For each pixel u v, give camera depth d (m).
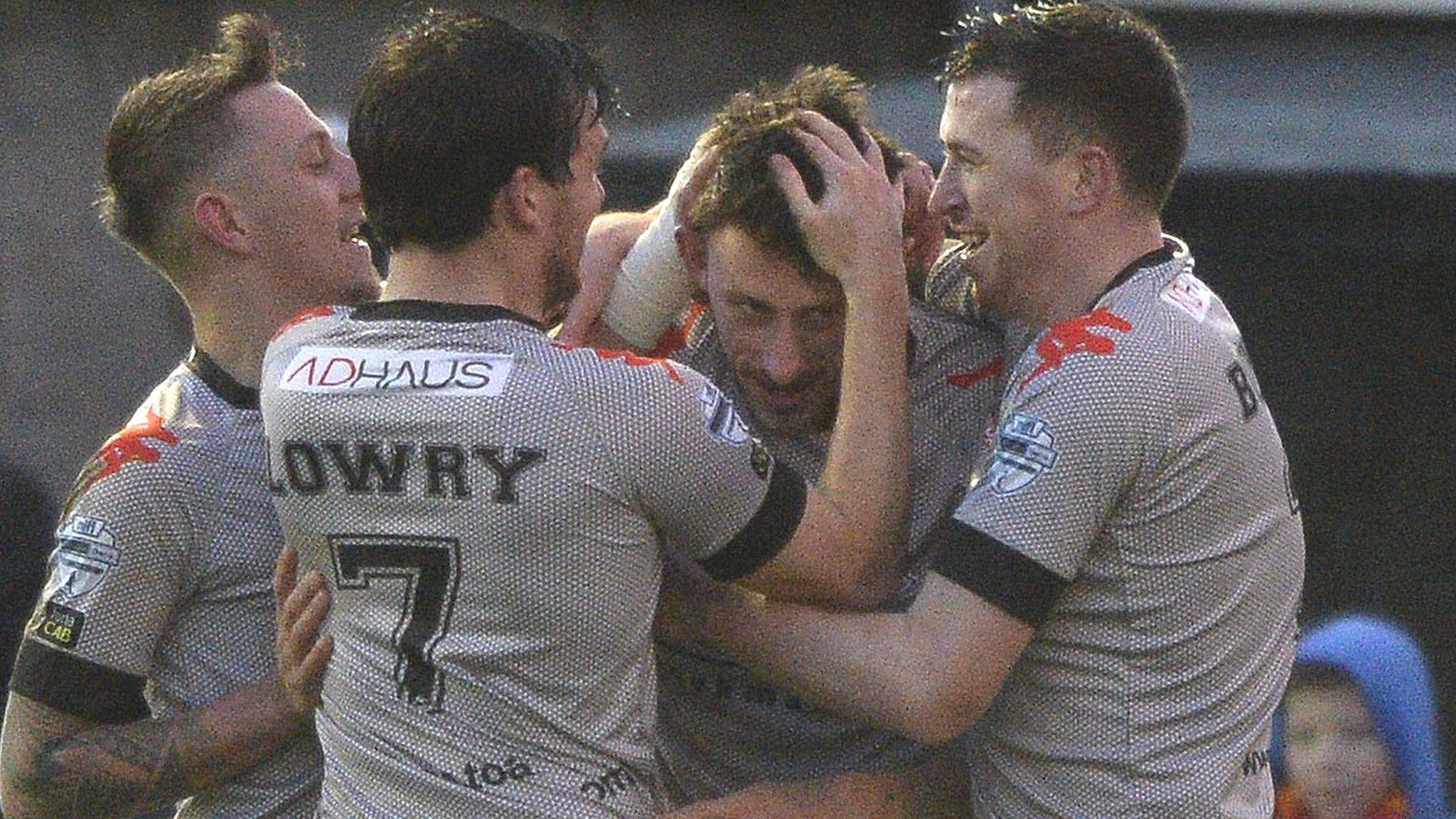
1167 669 9.41
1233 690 9.54
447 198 8.80
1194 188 19.17
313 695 9.31
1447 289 20.30
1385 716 12.63
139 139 10.30
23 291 25.19
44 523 19.31
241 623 10.12
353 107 8.98
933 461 10.39
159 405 10.30
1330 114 20.33
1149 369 9.19
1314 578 20.98
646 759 9.05
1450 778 19.67
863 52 26.03
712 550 8.98
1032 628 9.20
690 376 8.94
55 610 9.98
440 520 8.65
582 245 9.20
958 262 10.61
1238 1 22.80
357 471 8.77
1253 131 19.67
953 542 9.28
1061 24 9.67
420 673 8.73
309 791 10.27
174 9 24.97
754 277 9.65
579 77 9.07
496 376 8.65
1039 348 9.36
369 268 10.77
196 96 10.29
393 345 8.84
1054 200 9.58
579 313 10.33
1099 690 9.44
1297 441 20.75
